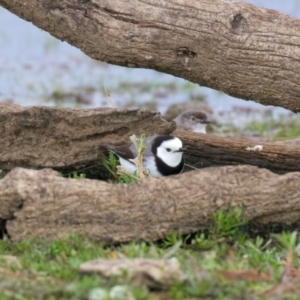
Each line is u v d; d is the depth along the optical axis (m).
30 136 11.99
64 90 23.66
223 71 12.13
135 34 11.85
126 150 12.28
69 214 9.42
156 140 12.56
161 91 24.41
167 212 9.55
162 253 9.04
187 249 9.40
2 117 11.83
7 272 8.45
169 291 7.74
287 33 11.99
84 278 7.83
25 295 7.70
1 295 7.62
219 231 9.55
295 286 7.93
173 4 11.88
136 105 22.59
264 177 9.80
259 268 8.65
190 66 12.15
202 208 9.62
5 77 24.86
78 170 12.45
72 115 12.02
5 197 9.39
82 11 11.84
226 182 9.72
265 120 20.22
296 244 9.66
